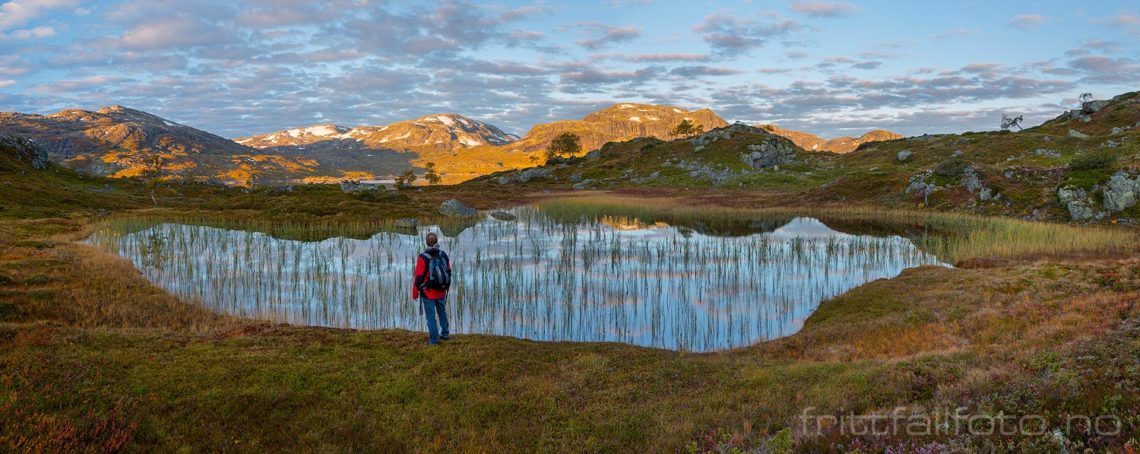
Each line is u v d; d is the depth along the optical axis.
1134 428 6.70
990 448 7.12
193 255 35.06
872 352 16.03
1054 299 19.34
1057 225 45.47
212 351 13.41
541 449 9.52
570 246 40.91
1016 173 61.16
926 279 27.22
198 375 11.51
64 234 41.47
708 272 31.62
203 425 9.38
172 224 52.12
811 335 19.19
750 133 141.12
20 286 21.42
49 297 20.00
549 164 171.88
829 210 66.75
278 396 10.79
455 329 21.08
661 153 141.50
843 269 32.56
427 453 9.20
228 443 8.91
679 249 39.31
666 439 9.66
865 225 54.62
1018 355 11.59
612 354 15.51
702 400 11.62
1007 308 19.02
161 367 11.84
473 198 92.12
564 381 12.95
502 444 9.70
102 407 9.41
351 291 26.22
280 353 13.65
